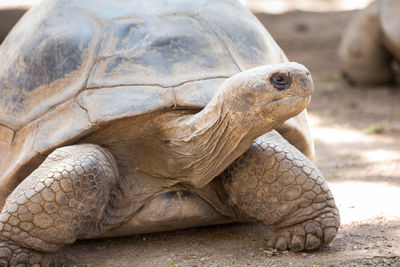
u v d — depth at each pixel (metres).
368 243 4.51
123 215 4.47
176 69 4.49
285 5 29.08
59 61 4.68
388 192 5.97
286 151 4.34
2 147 4.68
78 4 5.09
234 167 4.39
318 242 4.32
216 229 5.12
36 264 4.04
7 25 20.12
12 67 4.96
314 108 11.88
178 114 4.26
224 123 3.88
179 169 4.34
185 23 4.87
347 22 22.84
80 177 3.96
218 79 4.47
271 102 3.62
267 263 4.18
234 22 5.12
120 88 4.35
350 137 9.31
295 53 18.12
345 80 14.70
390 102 11.99
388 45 12.91
